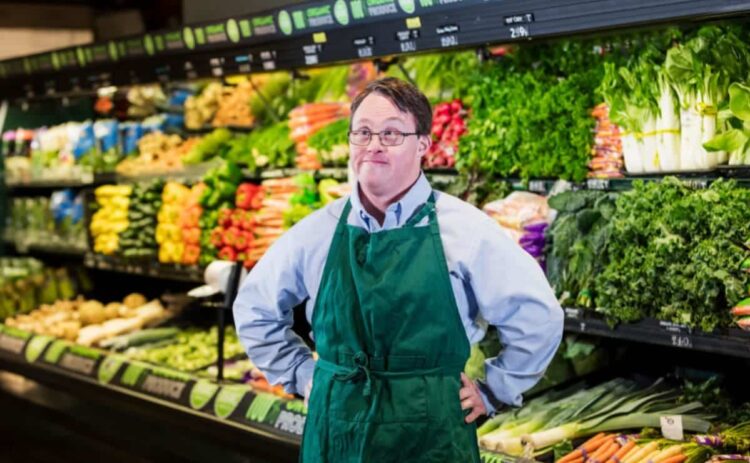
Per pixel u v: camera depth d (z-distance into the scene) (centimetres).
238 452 441
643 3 309
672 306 323
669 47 347
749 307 298
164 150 615
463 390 258
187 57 500
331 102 519
